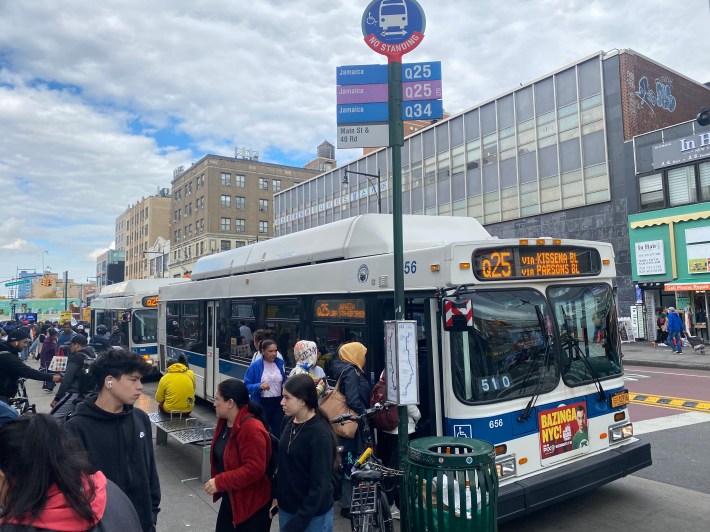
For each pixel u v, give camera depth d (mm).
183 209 77688
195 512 5598
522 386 5004
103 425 2955
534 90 28422
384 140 4883
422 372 5422
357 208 41688
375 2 4863
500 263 5012
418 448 3799
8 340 8242
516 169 29203
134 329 16281
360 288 6039
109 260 106938
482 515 3566
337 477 4066
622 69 24750
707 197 21703
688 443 7766
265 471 3701
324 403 5375
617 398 5656
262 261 8773
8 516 1734
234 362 9492
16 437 1818
